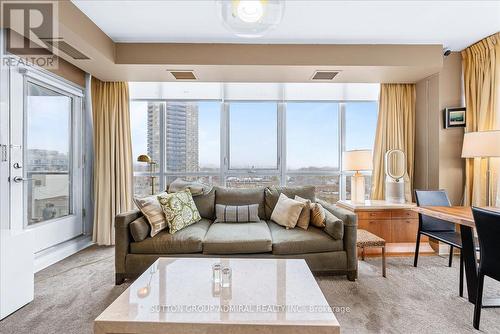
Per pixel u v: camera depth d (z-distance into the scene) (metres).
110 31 2.78
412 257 3.13
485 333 1.75
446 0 2.28
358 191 3.54
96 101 3.69
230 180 4.13
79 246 3.44
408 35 2.90
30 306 2.07
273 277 1.71
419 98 3.71
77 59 2.88
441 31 2.83
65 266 2.87
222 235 2.58
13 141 2.57
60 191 3.33
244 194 3.30
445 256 3.15
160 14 2.47
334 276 2.61
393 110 3.77
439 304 2.11
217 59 3.04
